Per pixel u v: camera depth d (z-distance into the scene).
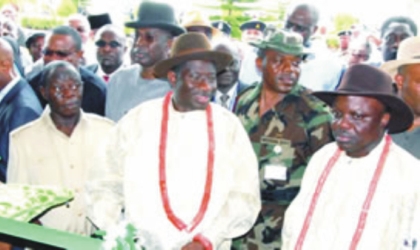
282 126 2.37
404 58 2.24
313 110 2.34
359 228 1.71
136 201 1.97
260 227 2.38
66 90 2.43
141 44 2.98
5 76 2.86
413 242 1.65
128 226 1.58
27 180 2.46
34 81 3.23
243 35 4.84
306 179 1.94
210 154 2.01
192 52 1.95
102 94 3.19
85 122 2.54
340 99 1.79
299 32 3.63
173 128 2.06
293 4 3.77
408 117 1.83
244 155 2.07
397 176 1.75
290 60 2.37
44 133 2.50
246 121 2.47
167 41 3.01
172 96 2.14
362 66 1.83
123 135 2.10
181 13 4.43
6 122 2.79
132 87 3.06
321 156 1.95
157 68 2.07
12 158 2.48
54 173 2.46
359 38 4.38
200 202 1.96
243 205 2.00
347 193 1.79
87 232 2.45
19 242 1.53
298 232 1.82
